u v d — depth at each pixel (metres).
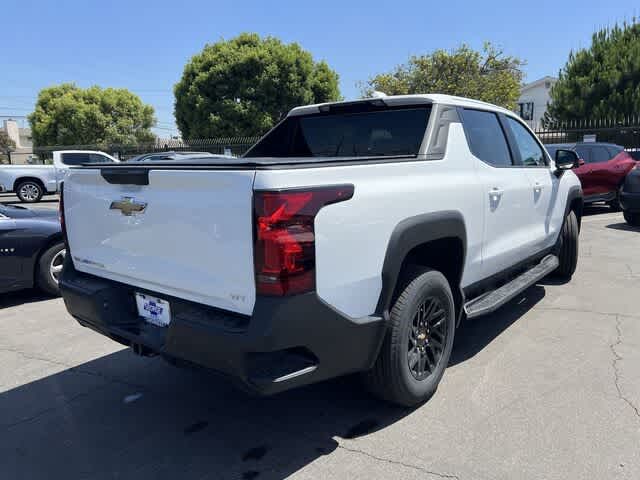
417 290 3.00
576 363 3.76
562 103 24.38
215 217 2.41
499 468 2.59
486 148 3.99
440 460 2.68
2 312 5.45
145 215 2.75
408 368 3.04
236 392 3.55
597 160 11.30
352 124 4.09
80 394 3.57
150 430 3.09
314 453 2.79
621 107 22.22
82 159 18.52
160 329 2.89
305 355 2.50
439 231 3.13
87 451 2.88
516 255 4.38
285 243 2.26
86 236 3.22
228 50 27.11
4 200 19.17
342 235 2.51
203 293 2.54
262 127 26.69
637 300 5.20
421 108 3.70
